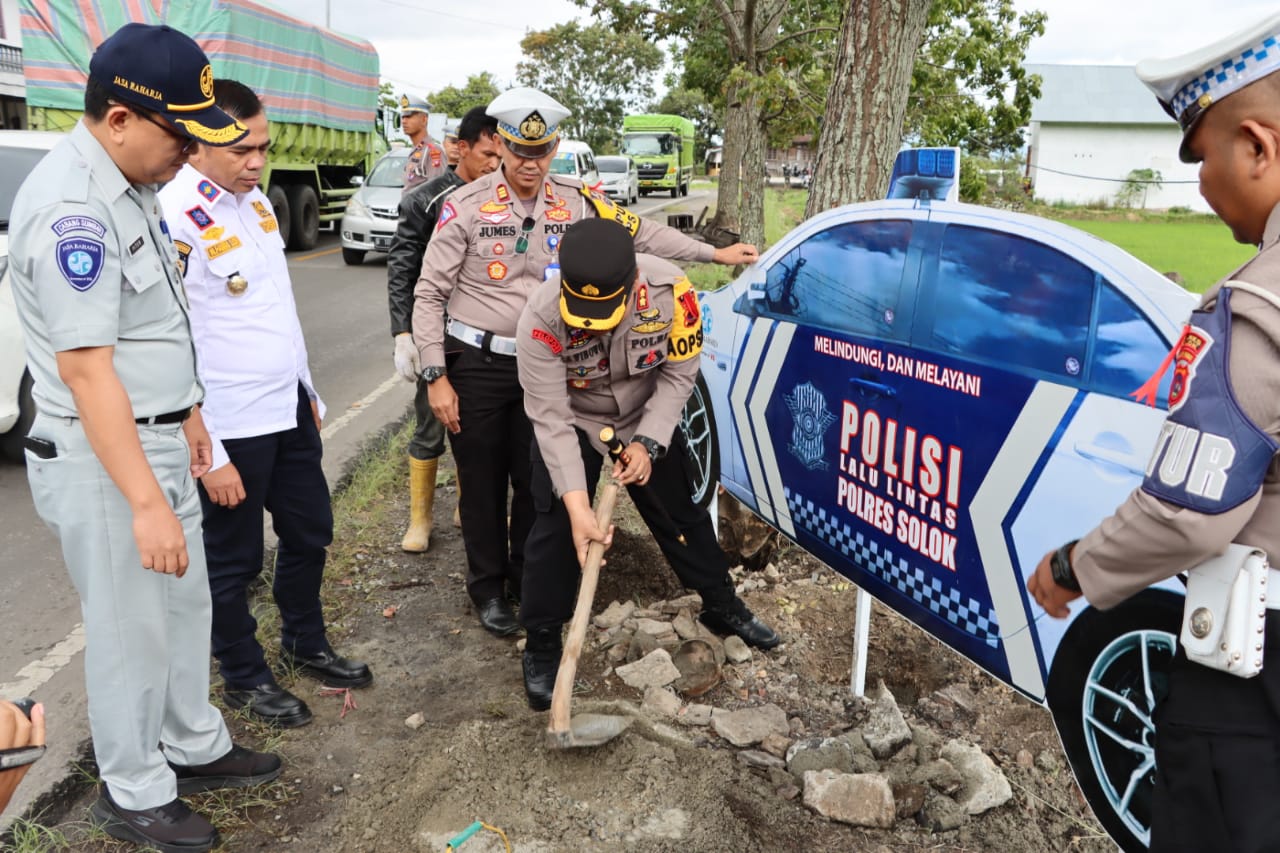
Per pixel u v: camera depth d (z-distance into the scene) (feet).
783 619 11.30
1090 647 6.68
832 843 7.82
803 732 9.38
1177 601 6.00
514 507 11.68
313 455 9.71
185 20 34.30
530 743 8.75
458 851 7.43
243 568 9.20
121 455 6.54
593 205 10.81
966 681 10.21
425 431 13.23
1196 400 4.37
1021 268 6.92
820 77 38.68
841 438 9.14
